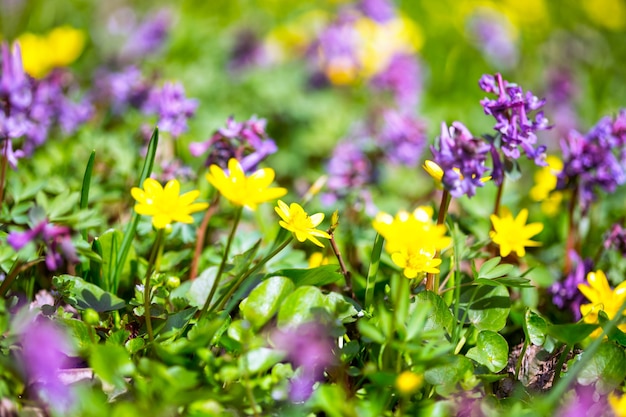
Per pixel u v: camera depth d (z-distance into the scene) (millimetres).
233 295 763
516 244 750
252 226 912
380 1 1604
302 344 709
